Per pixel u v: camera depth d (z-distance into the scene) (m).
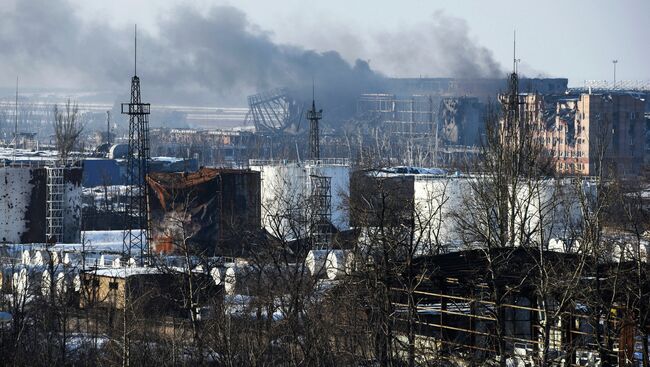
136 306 116.12
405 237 112.25
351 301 103.50
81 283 136.38
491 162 146.00
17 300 136.75
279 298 116.56
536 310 89.94
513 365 91.75
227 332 99.81
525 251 111.75
